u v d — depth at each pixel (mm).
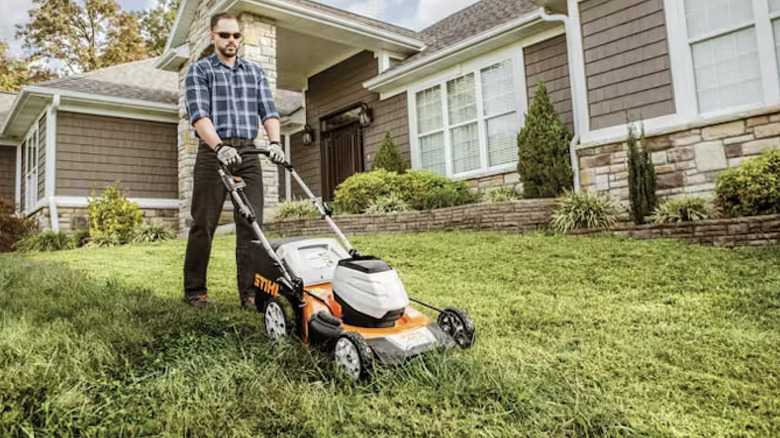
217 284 5016
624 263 5273
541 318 3631
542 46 9312
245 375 2389
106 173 12922
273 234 9797
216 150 3359
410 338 2621
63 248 10461
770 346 2949
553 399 2240
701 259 5129
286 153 15781
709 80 6777
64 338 2740
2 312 3318
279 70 14211
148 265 6383
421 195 9773
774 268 4609
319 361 2578
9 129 14656
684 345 3004
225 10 10195
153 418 2020
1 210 11820
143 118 13438
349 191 10039
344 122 13633
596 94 7691
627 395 2326
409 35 13172
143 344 2824
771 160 5789
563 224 7043
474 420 2047
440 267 5762
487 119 10266
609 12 7543
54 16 25016
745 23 6480
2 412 1968
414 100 11648
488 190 9555
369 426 2010
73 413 2020
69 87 12547
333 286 2811
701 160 6723
